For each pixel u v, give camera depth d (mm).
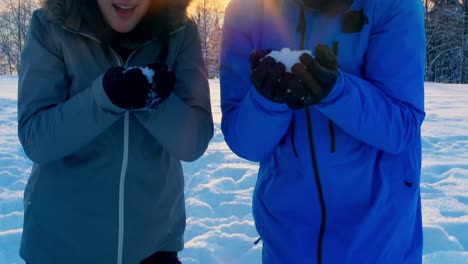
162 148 2004
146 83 1569
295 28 1840
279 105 1685
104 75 1604
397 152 1777
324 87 1524
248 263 3303
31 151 1756
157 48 1945
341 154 1836
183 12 1902
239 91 1930
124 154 1886
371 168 1855
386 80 1742
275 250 2004
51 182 1887
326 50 1512
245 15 1919
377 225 1872
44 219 1906
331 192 1874
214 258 3334
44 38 1801
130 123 1890
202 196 4555
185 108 1842
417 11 1753
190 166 5500
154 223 2006
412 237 2004
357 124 1666
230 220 3996
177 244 2176
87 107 1629
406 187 1863
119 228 1930
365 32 1745
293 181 1925
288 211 1958
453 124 8500
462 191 4602
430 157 6016
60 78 1810
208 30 35500
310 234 1937
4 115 8531
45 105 1754
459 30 36875
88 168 1877
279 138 1834
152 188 1975
